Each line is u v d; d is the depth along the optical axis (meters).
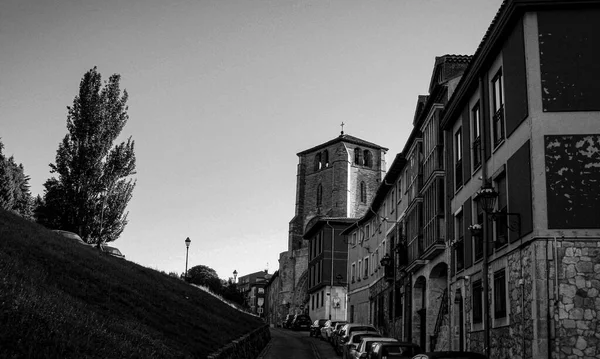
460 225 24.12
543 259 15.42
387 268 38.97
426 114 29.38
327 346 38.91
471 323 21.36
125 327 15.39
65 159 42.03
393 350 18.05
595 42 16.39
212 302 34.72
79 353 11.06
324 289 65.94
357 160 99.75
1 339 9.97
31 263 18.56
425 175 29.69
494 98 19.64
